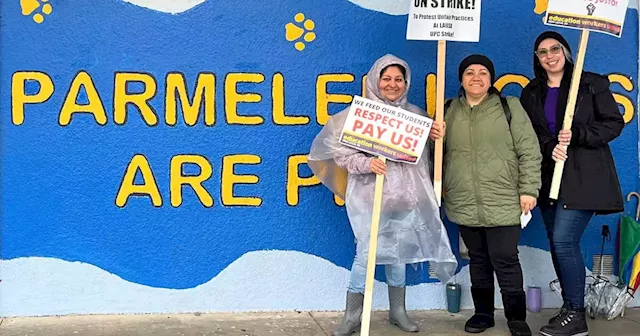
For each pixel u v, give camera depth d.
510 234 4.24
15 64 4.63
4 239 4.68
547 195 4.36
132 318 4.72
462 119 4.27
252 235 4.86
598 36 5.09
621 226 5.01
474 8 4.31
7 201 4.66
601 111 4.21
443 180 4.41
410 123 4.02
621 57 5.11
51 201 4.70
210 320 4.71
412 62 4.96
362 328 3.96
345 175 4.59
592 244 5.14
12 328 4.49
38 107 4.66
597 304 4.88
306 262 4.91
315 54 4.86
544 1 5.06
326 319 4.77
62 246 4.72
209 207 4.81
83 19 4.67
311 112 4.86
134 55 4.72
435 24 4.29
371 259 3.98
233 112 4.80
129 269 4.78
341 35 4.88
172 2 4.74
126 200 4.75
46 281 4.72
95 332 4.43
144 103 4.73
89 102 4.69
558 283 5.02
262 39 4.82
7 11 4.62
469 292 5.07
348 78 4.88
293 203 4.88
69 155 4.70
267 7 4.81
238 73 4.80
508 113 4.20
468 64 4.24
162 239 4.79
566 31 5.08
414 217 4.30
